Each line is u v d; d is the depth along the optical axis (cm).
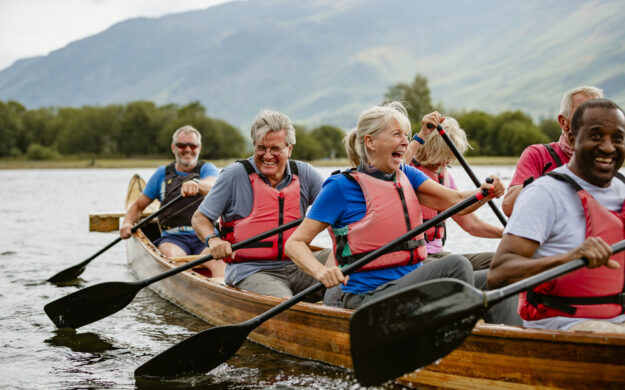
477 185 415
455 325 260
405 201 334
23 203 1716
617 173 263
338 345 348
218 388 341
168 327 469
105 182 3145
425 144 430
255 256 421
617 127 239
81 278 670
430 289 265
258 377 352
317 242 939
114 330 463
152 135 8100
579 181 248
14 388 346
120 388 346
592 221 241
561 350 260
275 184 431
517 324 329
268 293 403
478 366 290
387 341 266
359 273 335
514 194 358
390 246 319
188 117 7612
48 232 1068
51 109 9081
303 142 7444
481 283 372
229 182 421
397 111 332
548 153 361
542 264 237
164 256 573
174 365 362
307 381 343
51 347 423
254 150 424
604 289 250
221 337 356
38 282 645
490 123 6825
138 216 659
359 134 335
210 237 410
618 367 247
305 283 425
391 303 266
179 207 610
